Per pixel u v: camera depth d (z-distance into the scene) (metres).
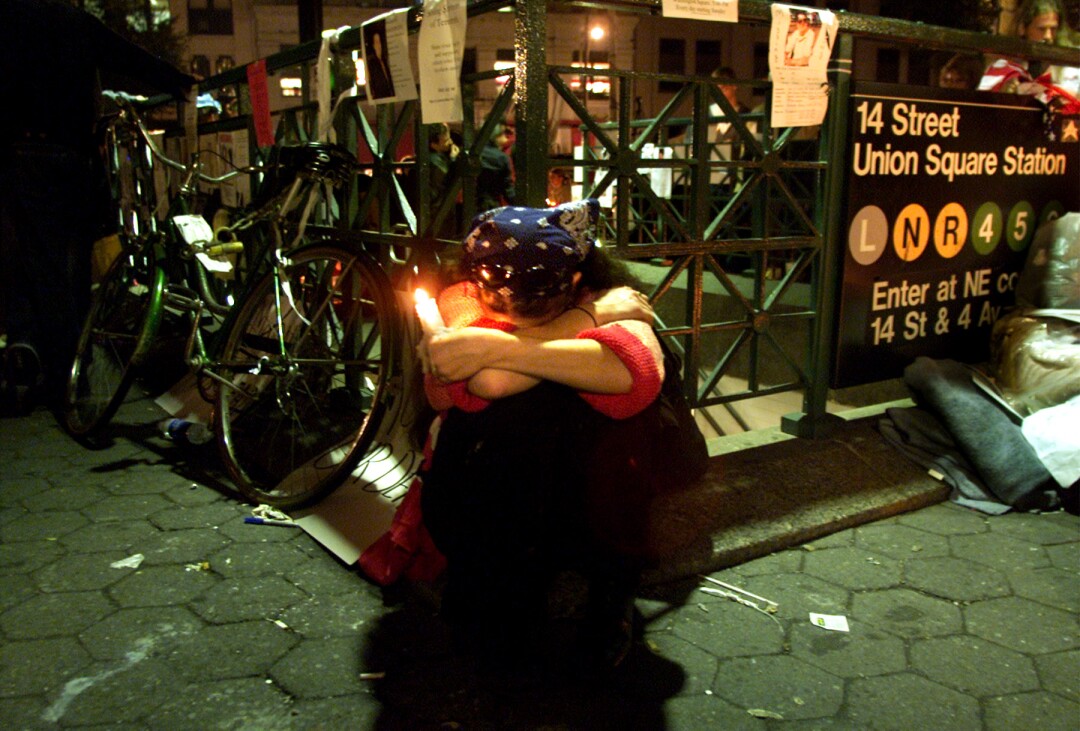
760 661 2.29
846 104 3.36
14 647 2.33
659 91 38.12
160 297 3.85
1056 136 4.08
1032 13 4.55
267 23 38.75
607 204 7.09
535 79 2.54
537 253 1.87
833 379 3.56
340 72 3.59
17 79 4.51
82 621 2.46
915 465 3.44
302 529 3.05
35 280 4.53
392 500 2.93
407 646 2.35
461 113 2.91
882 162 3.47
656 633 2.42
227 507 3.27
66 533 3.03
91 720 2.04
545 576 2.10
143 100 5.22
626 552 2.06
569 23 36.44
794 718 2.05
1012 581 2.71
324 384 3.60
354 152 3.75
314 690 2.16
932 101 3.58
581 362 1.88
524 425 1.94
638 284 2.20
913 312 3.74
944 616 2.50
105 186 5.23
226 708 2.09
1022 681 2.19
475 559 2.04
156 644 2.35
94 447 3.96
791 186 5.70
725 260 6.52
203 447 3.90
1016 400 3.64
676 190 7.27
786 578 2.73
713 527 2.86
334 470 3.01
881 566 2.80
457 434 2.02
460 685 2.18
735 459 3.28
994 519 3.17
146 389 4.92
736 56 38.84
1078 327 3.68
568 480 1.99
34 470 3.66
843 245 3.45
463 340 1.88
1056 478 3.22
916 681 2.20
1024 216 4.05
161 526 3.09
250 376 3.64
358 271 3.14
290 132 4.24
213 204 6.38
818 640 2.38
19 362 4.52
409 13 2.96
